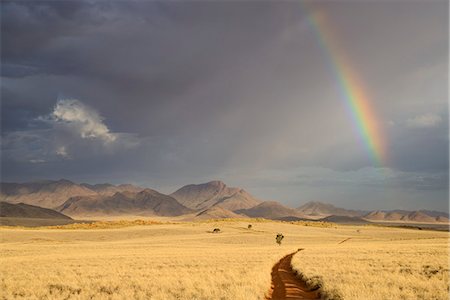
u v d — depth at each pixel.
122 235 158.12
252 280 30.64
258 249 83.25
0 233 150.62
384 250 68.62
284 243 123.50
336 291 25.41
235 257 57.31
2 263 52.31
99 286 30.69
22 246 102.56
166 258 56.62
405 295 24.03
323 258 54.16
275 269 46.47
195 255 62.59
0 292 29.02
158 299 24.70
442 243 99.62
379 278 31.02
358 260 49.62
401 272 36.50
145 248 91.94
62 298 26.42
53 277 36.41
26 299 26.42
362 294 23.84
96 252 77.25
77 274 39.44
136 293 27.02
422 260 47.00
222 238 140.75
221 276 33.66
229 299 23.91
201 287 27.97
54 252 79.88
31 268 45.12
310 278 33.78
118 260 54.50
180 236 153.38
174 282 31.02
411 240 127.31
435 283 28.30
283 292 29.30
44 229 188.00
